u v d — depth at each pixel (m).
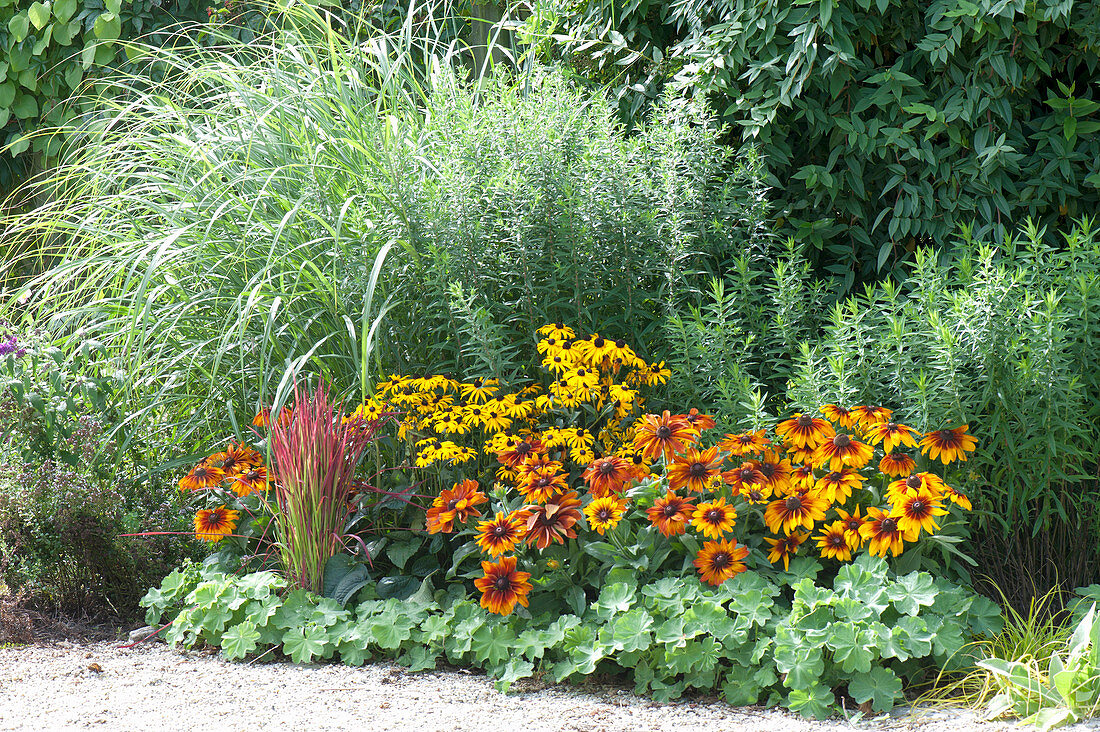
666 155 3.66
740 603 2.64
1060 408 3.01
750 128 3.87
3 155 6.11
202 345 3.46
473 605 2.88
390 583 3.08
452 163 3.45
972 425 3.16
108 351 3.83
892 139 3.72
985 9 3.53
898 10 3.79
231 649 2.88
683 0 4.14
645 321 3.74
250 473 3.25
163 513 3.41
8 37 5.89
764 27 3.77
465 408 3.14
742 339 3.40
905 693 2.56
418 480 3.34
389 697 2.57
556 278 3.48
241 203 3.59
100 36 5.66
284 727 2.34
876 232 4.01
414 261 3.37
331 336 3.46
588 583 2.94
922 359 3.17
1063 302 3.13
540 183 3.48
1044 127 3.69
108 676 2.74
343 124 3.87
